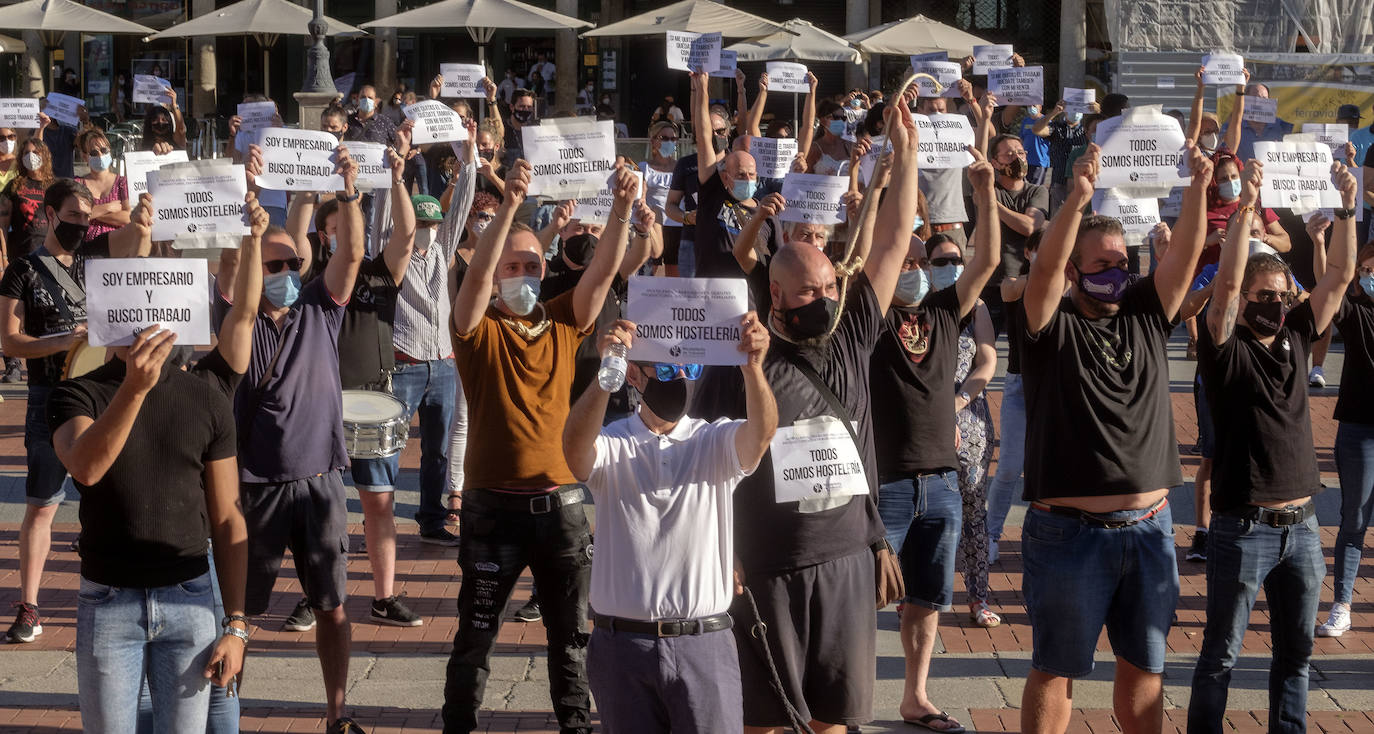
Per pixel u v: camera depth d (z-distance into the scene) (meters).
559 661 5.67
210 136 28.66
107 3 33.09
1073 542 5.27
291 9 23.30
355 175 6.09
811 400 4.84
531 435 5.59
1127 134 6.05
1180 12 22.70
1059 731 5.43
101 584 4.36
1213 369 5.55
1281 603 5.68
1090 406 5.21
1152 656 5.30
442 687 6.63
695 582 4.34
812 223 7.87
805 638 4.83
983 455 7.41
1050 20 30.94
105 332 4.20
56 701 6.38
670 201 10.84
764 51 21.11
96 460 4.12
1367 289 6.90
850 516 4.89
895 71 31.06
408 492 10.09
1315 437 11.44
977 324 7.31
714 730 4.34
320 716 6.27
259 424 5.87
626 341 4.18
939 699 6.57
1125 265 5.26
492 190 9.19
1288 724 5.73
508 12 22.02
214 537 4.57
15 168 12.61
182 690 4.43
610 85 32.16
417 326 8.41
